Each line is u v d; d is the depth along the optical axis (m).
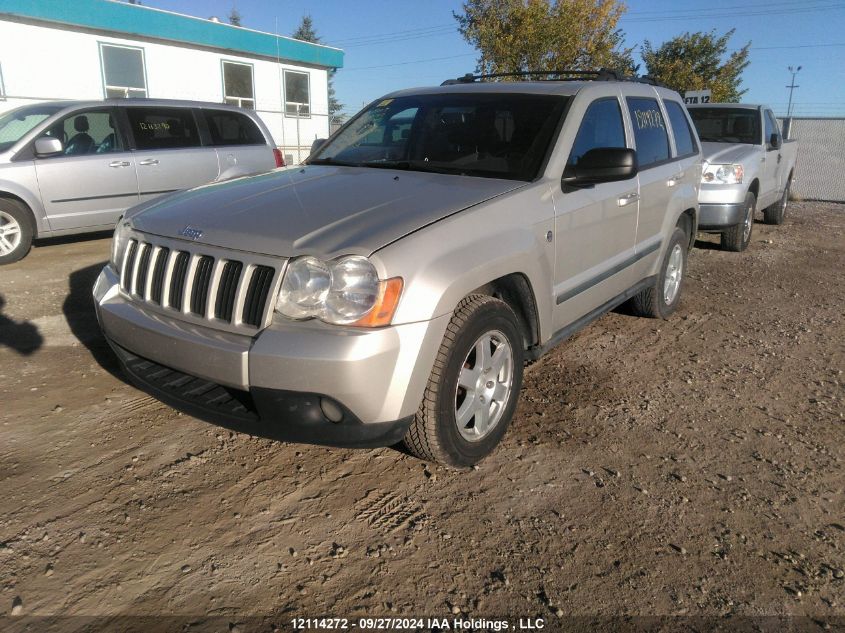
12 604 2.28
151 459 3.21
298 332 2.59
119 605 2.30
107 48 14.56
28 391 3.90
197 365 2.75
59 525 2.70
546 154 3.67
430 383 2.84
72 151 7.75
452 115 4.14
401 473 3.17
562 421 3.76
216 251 2.81
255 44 17.34
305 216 2.95
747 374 4.56
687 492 3.08
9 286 6.18
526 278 3.34
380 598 2.38
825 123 17.33
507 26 17.06
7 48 12.98
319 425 2.65
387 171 3.79
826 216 13.63
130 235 3.28
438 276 2.74
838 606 2.40
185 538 2.65
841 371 4.67
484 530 2.77
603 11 17.41
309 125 20.00
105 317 3.20
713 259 8.62
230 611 2.29
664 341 5.20
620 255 4.47
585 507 2.94
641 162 4.71
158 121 8.59
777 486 3.15
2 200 7.11
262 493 2.97
